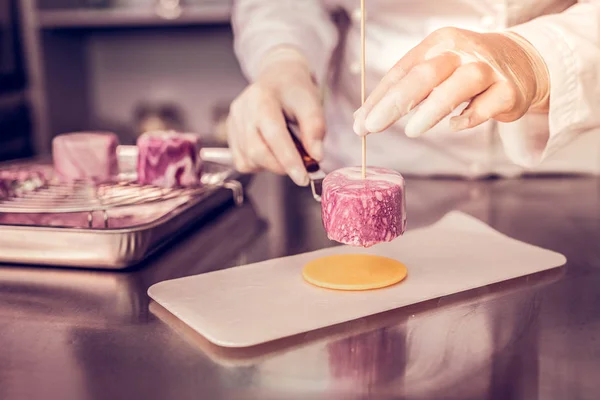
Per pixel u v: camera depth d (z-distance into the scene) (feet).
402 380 1.84
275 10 4.36
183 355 2.02
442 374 1.87
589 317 2.21
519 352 1.98
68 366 1.97
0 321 2.28
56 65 8.17
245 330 2.13
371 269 2.60
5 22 7.36
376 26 4.32
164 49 8.86
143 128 8.73
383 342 2.07
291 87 3.37
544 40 2.64
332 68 4.58
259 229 3.25
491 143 4.18
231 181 3.68
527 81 2.46
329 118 4.67
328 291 2.45
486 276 2.56
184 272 2.71
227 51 8.77
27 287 2.57
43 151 7.97
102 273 2.72
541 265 2.66
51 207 2.87
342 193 2.43
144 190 3.46
